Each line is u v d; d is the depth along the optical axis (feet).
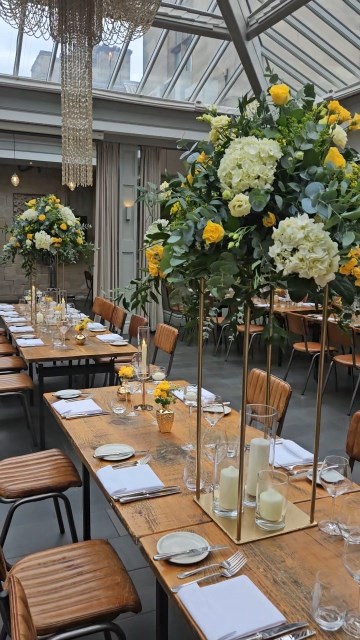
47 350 13.44
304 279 4.12
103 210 26.94
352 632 3.76
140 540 4.92
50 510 9.89
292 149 4.31
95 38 12.29
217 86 24.90
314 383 18.89
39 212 17.12
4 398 16.29
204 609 3.99
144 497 5.72
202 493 5.84
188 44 22.02
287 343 4.64
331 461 5.74
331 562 4.63
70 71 13.33
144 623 6.99
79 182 14.97
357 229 4.18
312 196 4.02
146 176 27.73
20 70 21.54
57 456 8.66
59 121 23.45
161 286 5.92
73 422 8.07
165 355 23.03
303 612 4.00
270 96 4.74
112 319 18.86
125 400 9.16
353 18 18.63
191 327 5.41
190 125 26.32
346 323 5.07
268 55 22.25
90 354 13.00
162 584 4.41
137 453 6.85
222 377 19.48
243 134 4.72
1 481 7.82
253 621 3.87
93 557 5.97
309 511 5.51
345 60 20.88
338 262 4.04
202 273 4.42
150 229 5.24
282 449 7.08
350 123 4.90
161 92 24.57
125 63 22.39
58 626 4.95
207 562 4.62
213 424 7.42
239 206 4.09
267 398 6.03
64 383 18.07
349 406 16.21
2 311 19.66
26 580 5.57
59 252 17.39
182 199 4.75
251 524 5.20
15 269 41.24
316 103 4.93
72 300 39.40
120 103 24.63
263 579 4.40
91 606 5.19
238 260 4.30
